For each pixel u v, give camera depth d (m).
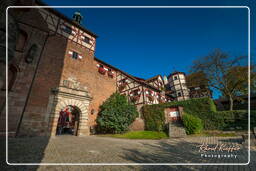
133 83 21.03
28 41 10.65
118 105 15.30
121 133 14.35
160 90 23.77
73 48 14.93
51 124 10.84
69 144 7.34
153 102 20.80
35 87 10.55
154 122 16.50
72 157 4.75
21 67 9.90
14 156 4.36
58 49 13.15
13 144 6.38
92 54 16.98
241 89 16.77
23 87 9.76
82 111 13.38
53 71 12.10
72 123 18.02
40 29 11.60
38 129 10.05
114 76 20.53
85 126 13.34
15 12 9.40
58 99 11.69
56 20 13.74
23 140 7.77
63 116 17.41
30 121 9.75
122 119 14.33
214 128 12.77
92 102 15.65
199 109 14.13
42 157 4.49
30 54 10.36
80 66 15.10
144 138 11.42
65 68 13.52
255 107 19.23
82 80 14.89
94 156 5.03
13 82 9.43
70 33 15.01
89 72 15.98
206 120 13.41
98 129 15.08
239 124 11.74
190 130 12.15
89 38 17.09
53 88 11.72
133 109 15.90
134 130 16.50
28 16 10.88
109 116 14.46
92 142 8.49
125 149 6.56
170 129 13.42
